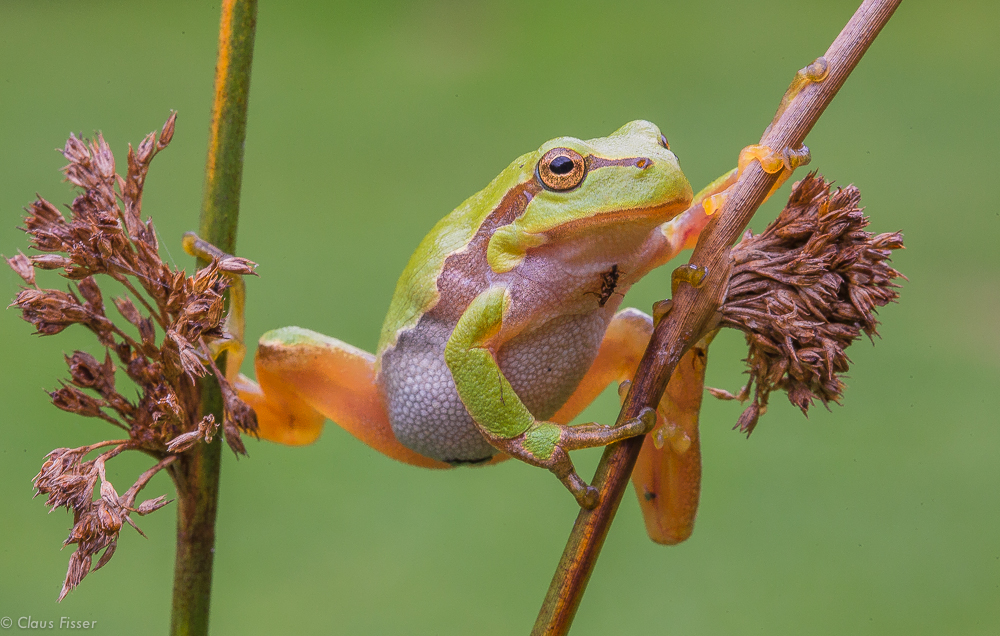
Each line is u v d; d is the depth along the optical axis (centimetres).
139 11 118
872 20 31
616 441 30
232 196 31
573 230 31
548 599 30
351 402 33
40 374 56
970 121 92
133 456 54
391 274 67
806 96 31
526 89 96
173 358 30
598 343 32
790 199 30
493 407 31
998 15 119
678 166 31
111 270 30
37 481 30
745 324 30
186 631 31
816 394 31
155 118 88
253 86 97
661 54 102
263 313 61
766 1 120
